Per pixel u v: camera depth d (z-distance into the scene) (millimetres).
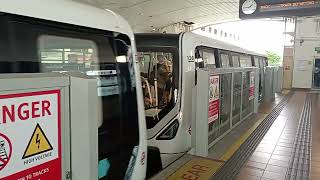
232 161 5234
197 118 5461
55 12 2262
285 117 9984
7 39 1920
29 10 2062
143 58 6055
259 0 8070
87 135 1705
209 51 7289
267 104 13320
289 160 5438
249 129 7805
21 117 1395
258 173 4754
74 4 2514
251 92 9750
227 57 8766
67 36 2346
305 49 23578
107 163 2691
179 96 5855
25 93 1401
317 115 10594
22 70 2014
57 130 1562
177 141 5801
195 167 4867
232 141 6527
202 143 5453
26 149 1428
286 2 7789
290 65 24016
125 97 2916
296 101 15062
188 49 6082
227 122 7133
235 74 7625
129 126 2955
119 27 2914
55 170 1567
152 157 5812
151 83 5941
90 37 2559
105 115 2676
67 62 2348
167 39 6031
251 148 6094
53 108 1533
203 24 30578
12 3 1958
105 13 2834
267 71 14016
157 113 5855
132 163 2994
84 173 1710
